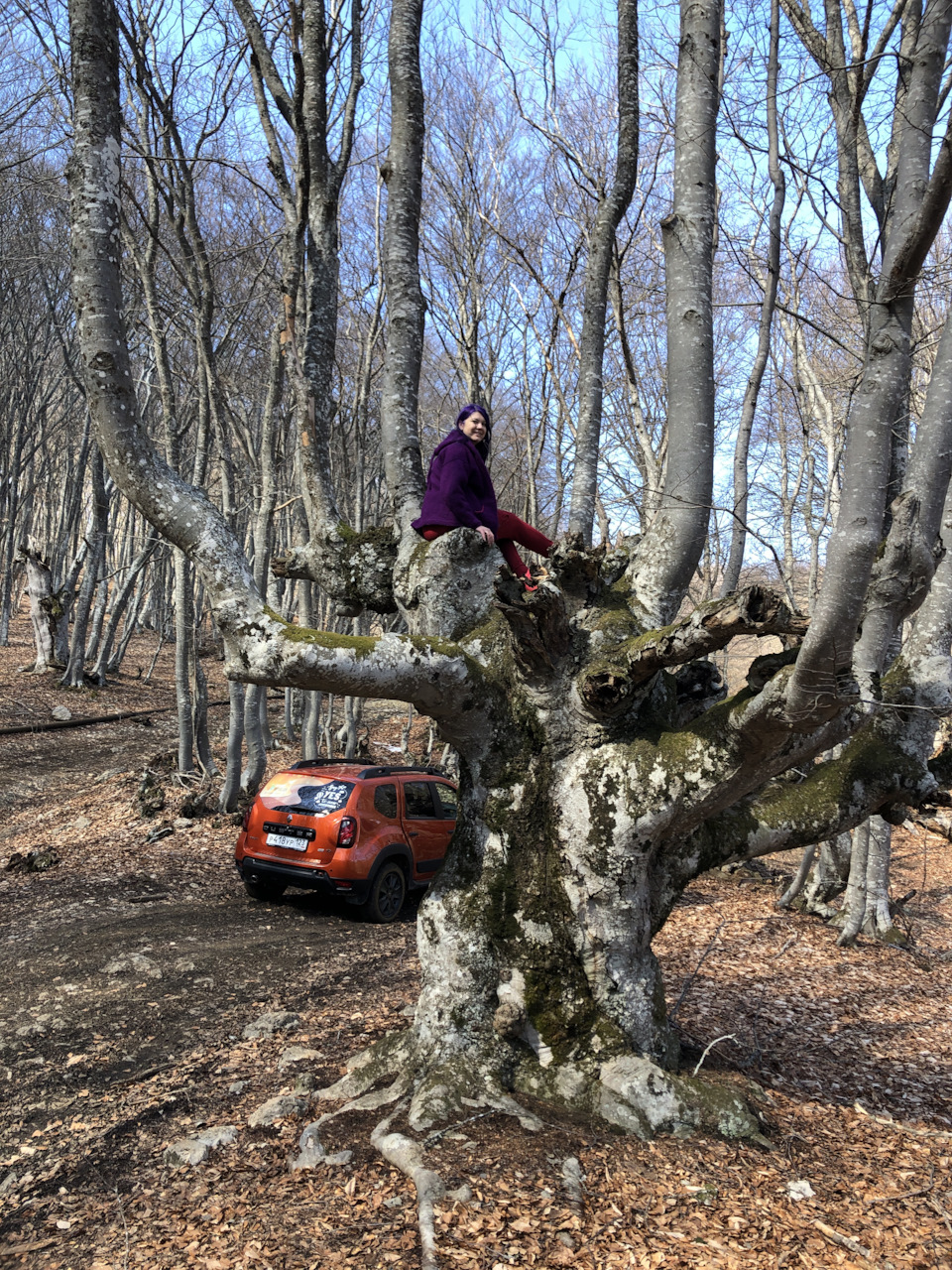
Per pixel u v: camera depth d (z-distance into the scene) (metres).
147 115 12.76
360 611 5.48
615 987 4.30
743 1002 7.24
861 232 6.88
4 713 22.19
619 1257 3.09
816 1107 4.88
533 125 10.40
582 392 7.32
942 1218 3.65
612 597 4.72
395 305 5.63
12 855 10.97
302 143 5.37
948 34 4.31
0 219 17.50
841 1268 3.16
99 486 26.75
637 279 15.09
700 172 4.73
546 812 4.36
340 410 17.42
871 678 4.11
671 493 4.78
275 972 6.97
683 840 4.58
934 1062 6.23
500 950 4.27
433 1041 4.20
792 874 12.99
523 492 20.34
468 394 16.34
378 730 26.20
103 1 4.02
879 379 3.28
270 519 13.97
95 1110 4.44
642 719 4.41
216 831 12.81
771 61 7.84
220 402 14.84
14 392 30.38
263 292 14.73
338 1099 4.27
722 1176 3.70
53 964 6.89
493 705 4.34
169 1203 3.52
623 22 7.12
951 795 4.55
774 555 4.30
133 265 15.91
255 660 3.89
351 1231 3.19
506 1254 3.05
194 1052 5.25
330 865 8.78
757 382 7.49
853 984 8.22
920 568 4.18
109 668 30.91
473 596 4.74
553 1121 3.88
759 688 3.86
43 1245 3.27
